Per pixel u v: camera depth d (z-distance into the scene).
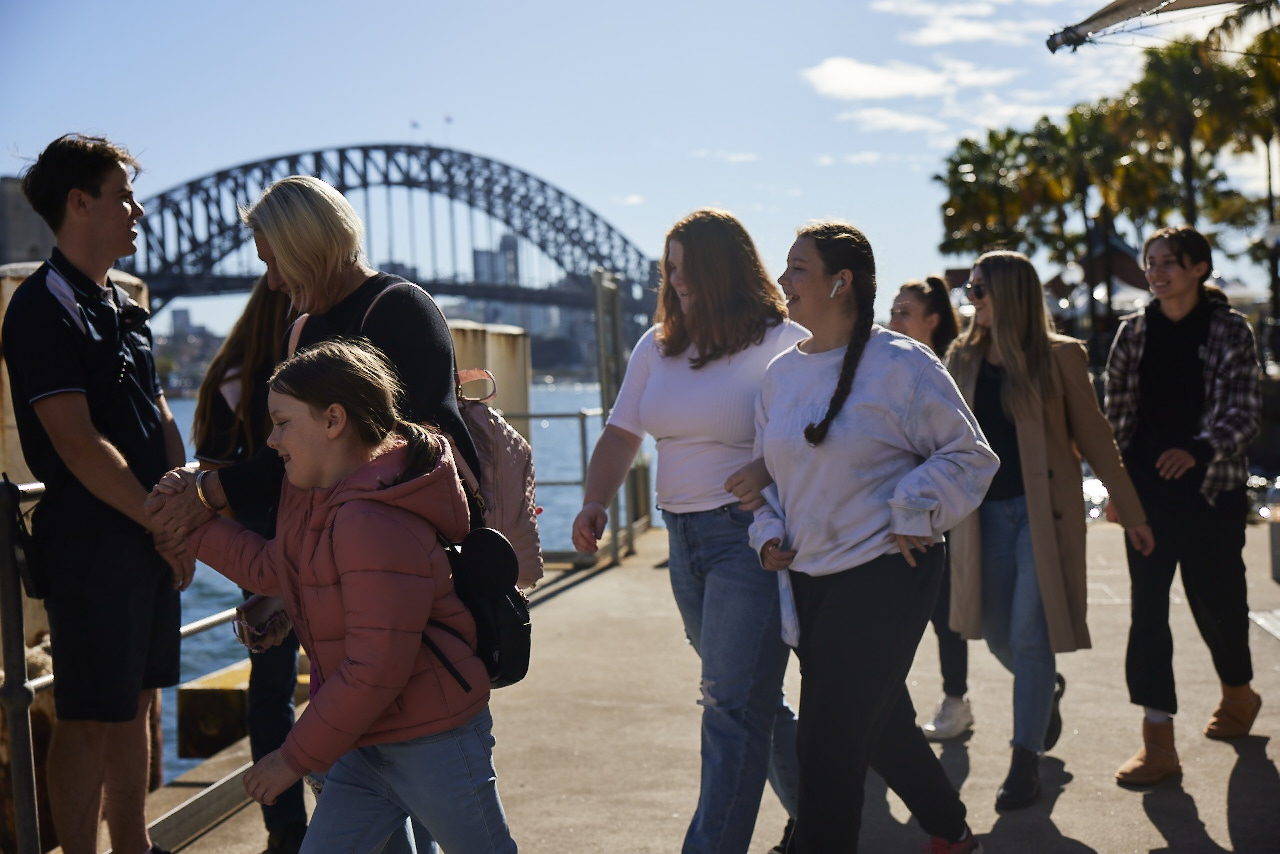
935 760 2.92
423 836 2.56
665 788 3.83
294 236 2.38
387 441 2.08
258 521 3.41
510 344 9.62
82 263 2.76
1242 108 43.75
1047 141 48.09
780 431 2.60
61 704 2.70
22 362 2.65
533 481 2.65
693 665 5.50
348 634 1.97
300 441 2.06
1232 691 4.13
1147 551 3.71
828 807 2.50
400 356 2.38
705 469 2.92
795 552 2.58
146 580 2.79
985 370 3.71
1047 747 3.84
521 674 2.17
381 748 2.08
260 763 1.99
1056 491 3.59
